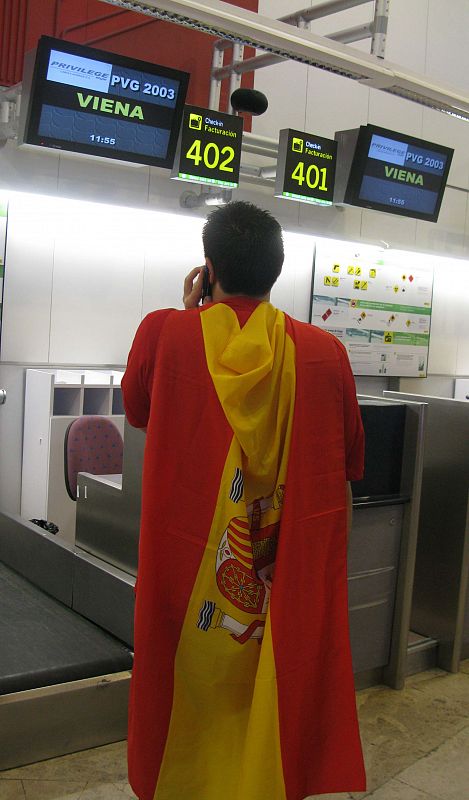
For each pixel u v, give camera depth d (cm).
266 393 148
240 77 612
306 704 151
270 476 149
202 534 147
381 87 399
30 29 549
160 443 149
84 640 308
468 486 356
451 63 842
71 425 425
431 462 372
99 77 408
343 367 158
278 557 148
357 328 777
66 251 592
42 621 328
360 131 519
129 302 630
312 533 152
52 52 389
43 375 549
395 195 551
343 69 371
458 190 848
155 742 149
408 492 333
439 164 566
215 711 150
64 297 595
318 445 153
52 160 551
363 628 331
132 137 430
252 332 148
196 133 472
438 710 320
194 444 147
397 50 782
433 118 827
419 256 816
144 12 310
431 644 366
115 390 602
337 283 754
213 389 146
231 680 149
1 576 390
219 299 158
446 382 882
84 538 357
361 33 451
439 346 866
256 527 150
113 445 434
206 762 150
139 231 629
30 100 395
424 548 376
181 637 149
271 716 144
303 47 339
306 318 745
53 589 362
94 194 572
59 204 576
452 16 836
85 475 358
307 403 151
